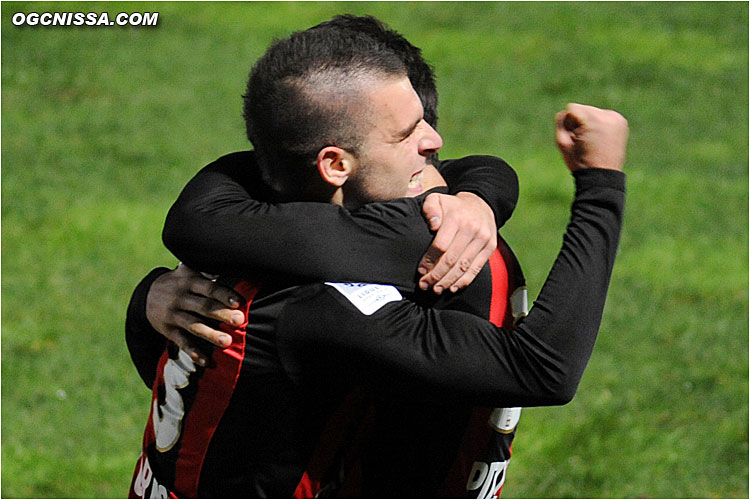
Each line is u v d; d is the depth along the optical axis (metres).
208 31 55.66
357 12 59.19
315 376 6.82
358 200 6.91
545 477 18.61
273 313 6.73
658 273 28.73
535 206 34.06
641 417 20.80
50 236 31.30
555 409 20.94
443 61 51.72
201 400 7.10
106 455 19.47
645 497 18.22
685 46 54.81
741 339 24.66
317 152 6.71
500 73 50.25
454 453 7.17
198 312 6.99
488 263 7.06
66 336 24.61
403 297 6.80
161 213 33.66
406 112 6.71
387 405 7.00
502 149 40.66
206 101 45.75
